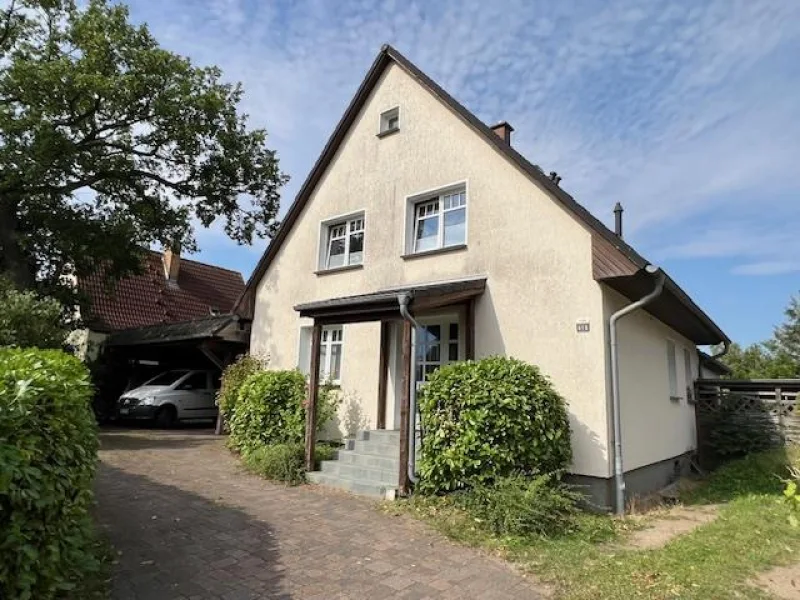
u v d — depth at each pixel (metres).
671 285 8.73
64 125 15.87
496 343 9.52
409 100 12.10
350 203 12.98
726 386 14.09
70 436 4.09
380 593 4.62
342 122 13.30
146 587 4.54
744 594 4.57
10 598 3.11
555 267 9.02
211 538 5.93
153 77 16.14
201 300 26.16
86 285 21.88
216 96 17.03
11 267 16.66
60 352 5.44
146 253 19.41
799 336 33.06
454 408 7.70
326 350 12.95
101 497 7.40
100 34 15.23
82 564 4.19
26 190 15.95
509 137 13.35
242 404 11.65
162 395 17.12
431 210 11.52
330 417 11.11
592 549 5.88
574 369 8.52
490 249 9.97
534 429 7.47
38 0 15.27
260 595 4.49
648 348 10.45
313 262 13.62
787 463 10.85
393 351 11.43
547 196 9.35
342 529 6.49
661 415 10.88
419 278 11.06
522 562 5.46
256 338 14.78
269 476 9.45
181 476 9.22
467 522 6.60
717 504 8.98
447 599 4.54
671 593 4.57
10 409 3.25
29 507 3.25
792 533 6.50
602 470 8.00
